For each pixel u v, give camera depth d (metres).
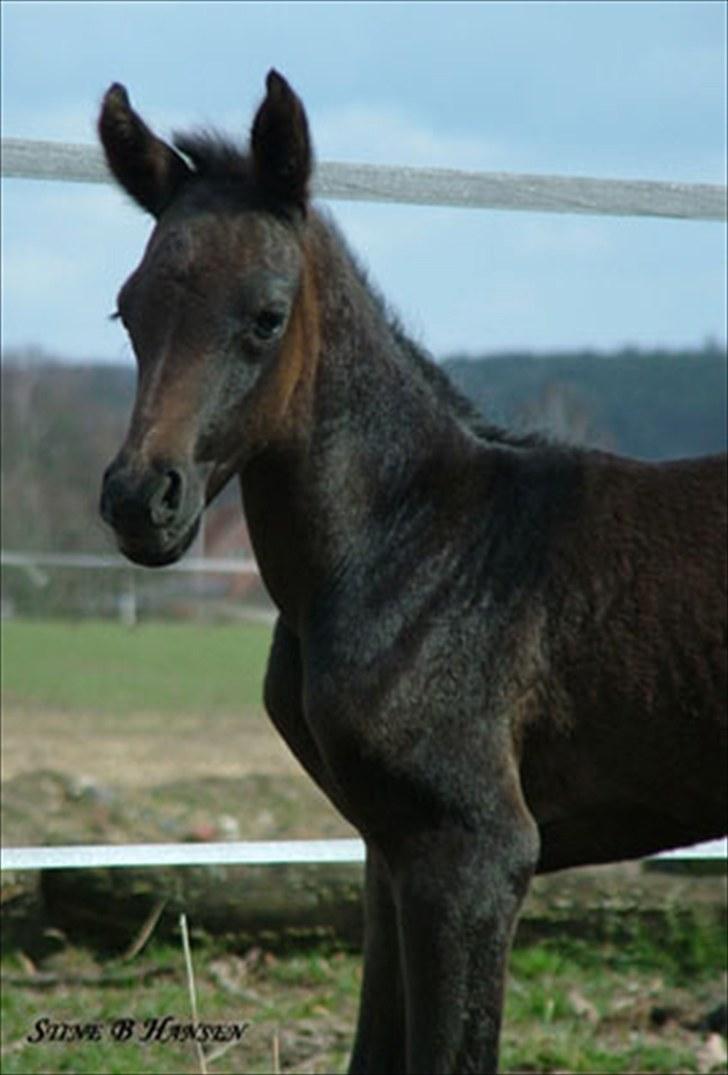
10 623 40.28
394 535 8.44
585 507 8.57
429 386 8.69
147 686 30.20
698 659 8.36
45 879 13.11
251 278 7.84
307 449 8.30
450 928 8.07
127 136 8.33
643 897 13.33
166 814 17.53
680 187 12.05
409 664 8.26
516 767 8.33
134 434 7.67
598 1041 11.95
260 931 13.12
